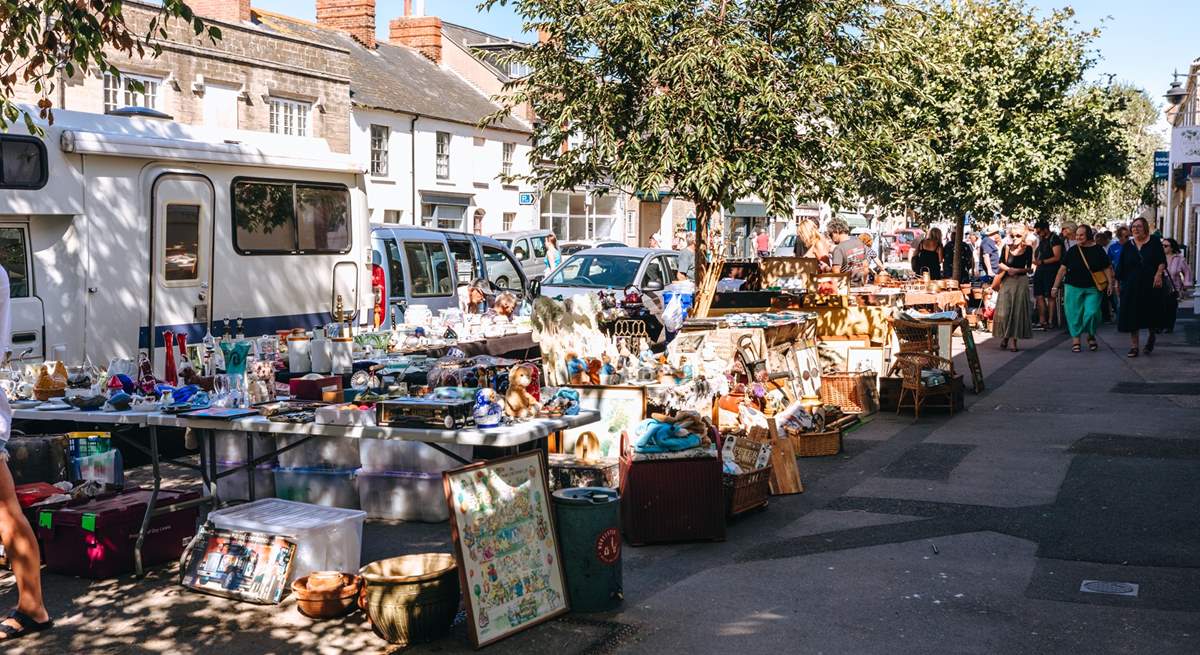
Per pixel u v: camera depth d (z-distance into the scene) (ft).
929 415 36.73
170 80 80.84
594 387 26.68
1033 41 72.49
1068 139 75.36
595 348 29.12
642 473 22.11
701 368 28.76
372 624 17.04
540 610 17.63
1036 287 67.46
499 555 17.24
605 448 26.55
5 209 27.22
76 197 29.07
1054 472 27.40
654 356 29.99
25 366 25.25
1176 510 23.53
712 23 35.86
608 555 18.22
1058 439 31.53
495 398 19.43
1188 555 20.47
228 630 17.57
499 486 17.53
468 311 45.65
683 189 37.14
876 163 37.86
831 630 17.15
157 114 32.58
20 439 24.13
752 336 31.53
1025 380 44.04
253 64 89.71
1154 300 49.42
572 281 53.98
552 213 143.43
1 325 17.08
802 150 37.55
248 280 34.68
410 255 46.14
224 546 19.63
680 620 17.75
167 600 19.10
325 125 99.19
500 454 26.16
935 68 40.09
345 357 28.35
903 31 37.99
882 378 37.99
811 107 36.32
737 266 42.14
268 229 35.60
